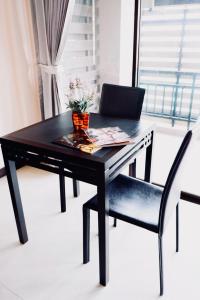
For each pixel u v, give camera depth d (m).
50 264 1.60
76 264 1.60
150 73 3.94
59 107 2.57
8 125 2.46
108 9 2.71
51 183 2.44
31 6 2.34
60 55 2.40
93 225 1.91
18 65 2.41
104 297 1.40
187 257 1.63
